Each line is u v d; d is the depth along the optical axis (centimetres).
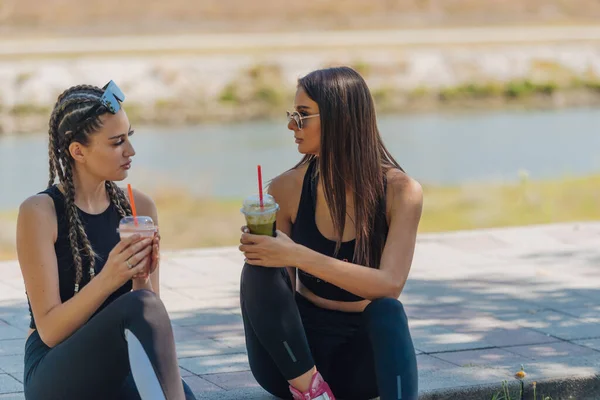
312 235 457
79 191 423
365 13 5372
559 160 2003
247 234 420
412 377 414
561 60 3509
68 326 402
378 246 455
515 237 912
